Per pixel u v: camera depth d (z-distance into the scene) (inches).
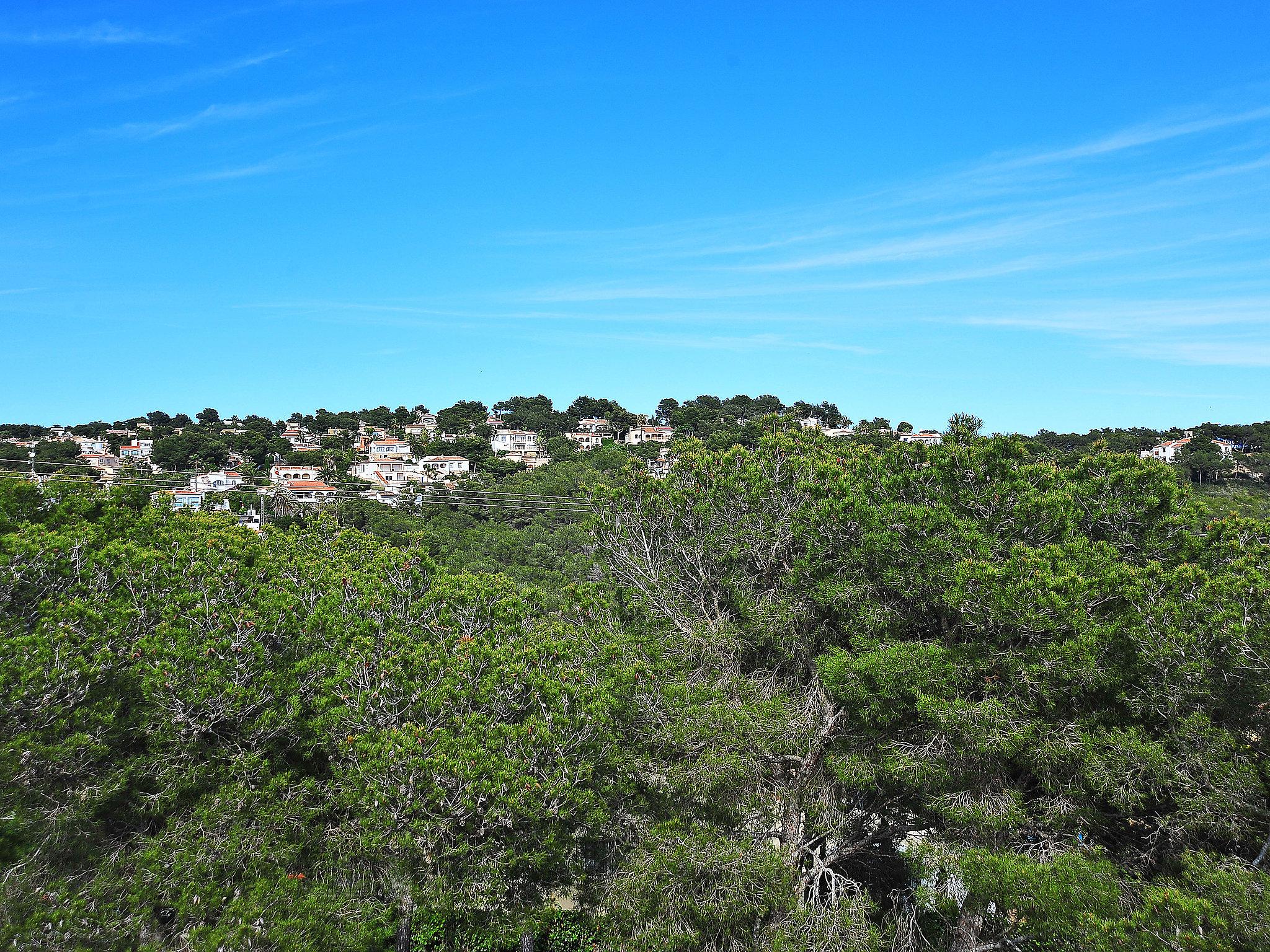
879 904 545.3
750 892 420.8
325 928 366.3
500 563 1755.7
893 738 457.4
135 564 464.1
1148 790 376.2
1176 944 300.8
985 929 468.1
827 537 491.5
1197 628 363.6
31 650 364.8
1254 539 448.8
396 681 424.8
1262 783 350.6
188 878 362.0
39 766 362.0
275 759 438.6
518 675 428.1
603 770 439.5
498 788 382.0
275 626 436.1
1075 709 406.6
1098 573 418.0
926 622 480.4
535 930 431.8
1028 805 425.1
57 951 314.2
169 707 389.1
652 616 556.1
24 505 546.0
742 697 498.0
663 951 402.3
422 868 405.7
